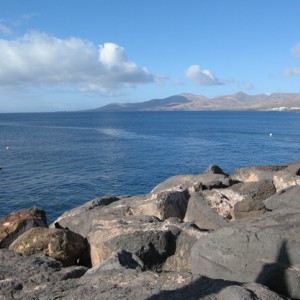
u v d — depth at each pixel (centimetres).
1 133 9594
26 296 677
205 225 1216
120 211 1289
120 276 715
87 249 1097
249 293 612
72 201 2852
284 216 842
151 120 17938
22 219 1280
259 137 8169
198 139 7675
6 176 3772
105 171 3988
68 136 8575
